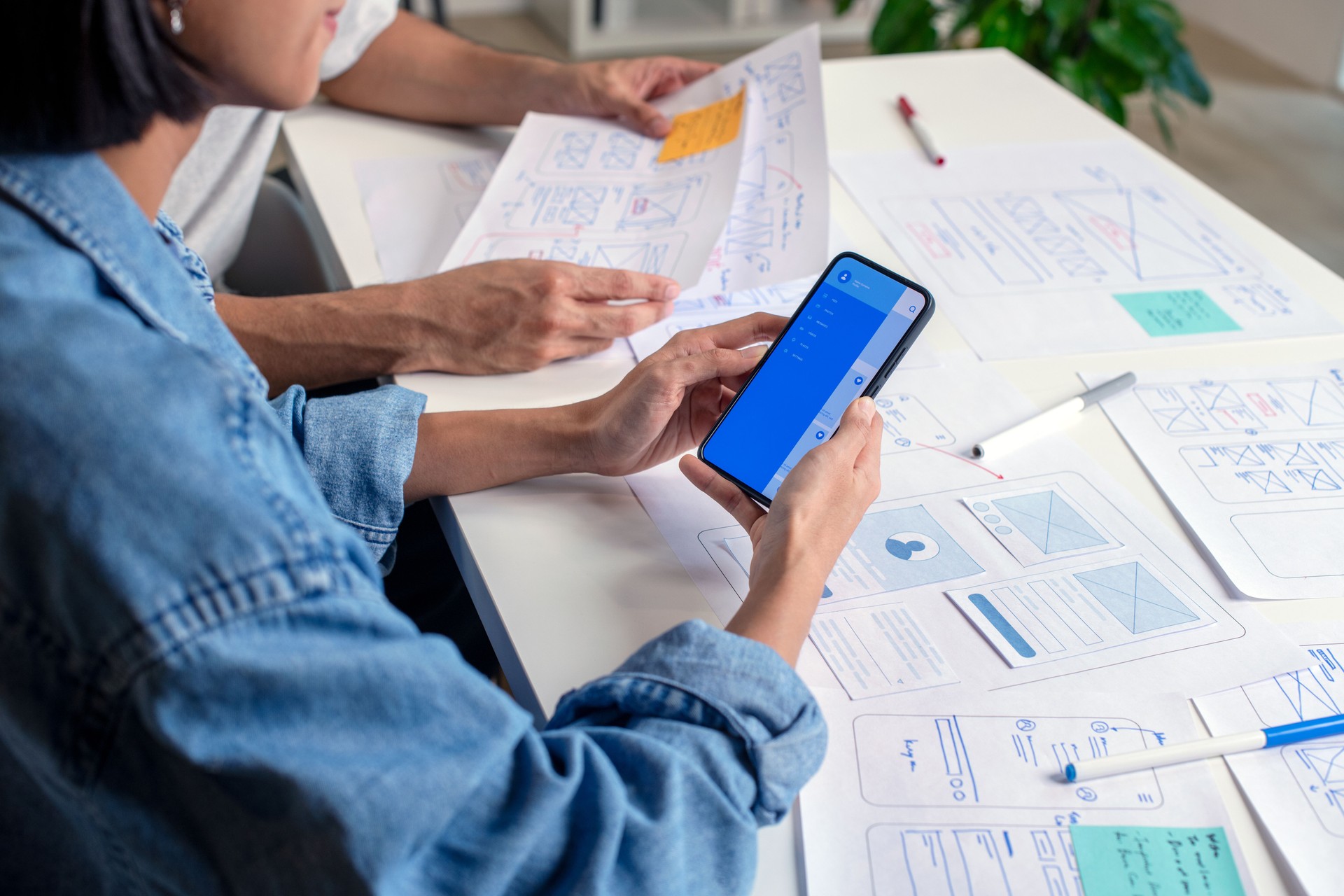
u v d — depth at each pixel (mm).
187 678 379
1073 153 1144
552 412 712
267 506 401
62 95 418
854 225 1001
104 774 406
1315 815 501
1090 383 799
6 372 382
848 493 595
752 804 481
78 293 427
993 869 475
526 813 428
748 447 663
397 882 411
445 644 438
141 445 383
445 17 3105
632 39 3488
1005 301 897
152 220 537
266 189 1180
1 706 412
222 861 422
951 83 1306
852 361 680
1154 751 519
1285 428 756
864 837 487
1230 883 474
